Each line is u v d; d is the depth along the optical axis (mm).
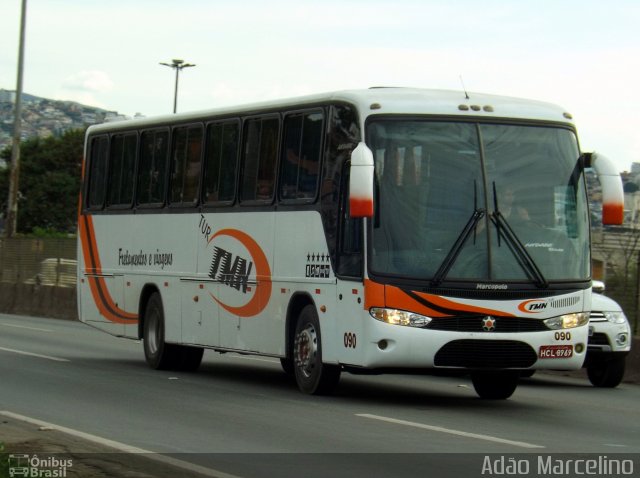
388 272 15984
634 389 21109
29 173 95688
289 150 18375
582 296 16578
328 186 17188
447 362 15984
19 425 13438
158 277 22109
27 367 21297
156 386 18781
